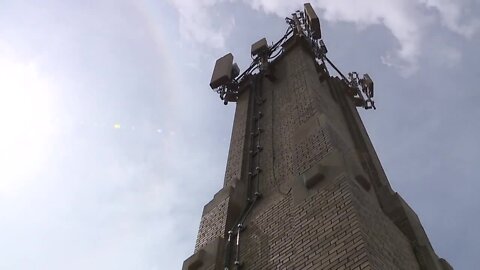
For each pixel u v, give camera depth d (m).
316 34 14.07
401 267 5.65
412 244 6.75
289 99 10.76
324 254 5.46
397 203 7.54
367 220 5.74
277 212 7.11
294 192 7.09
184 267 7.24
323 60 13.50
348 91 13.73
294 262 5.77
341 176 6.43
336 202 6.05
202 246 7.64
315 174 6.85
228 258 7.00
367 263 4.85
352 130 10.65
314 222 6.09
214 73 14.63
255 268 6.37
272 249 6.39
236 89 14.03
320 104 9.55
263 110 11.61
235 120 12.12
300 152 8.08
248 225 7.51
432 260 6.42
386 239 5.89
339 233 5.55
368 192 6.88
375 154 9.96
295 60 12.43
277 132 9.85
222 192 8.66
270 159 9.11
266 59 13.68
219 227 7.73
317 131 8.13
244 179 9.02
